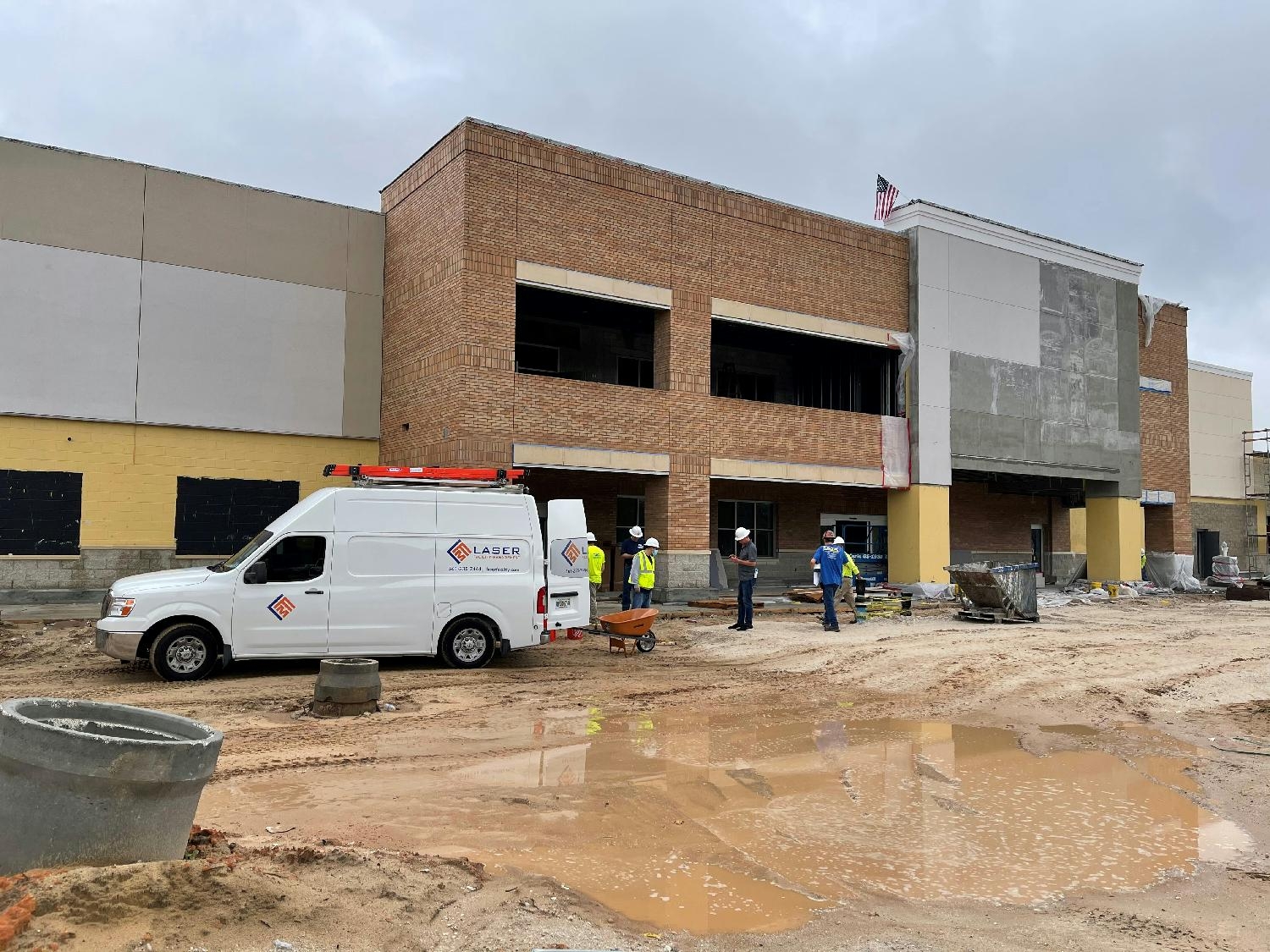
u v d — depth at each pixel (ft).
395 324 70.90
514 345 64.34
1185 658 47.06
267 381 67.67
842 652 48.52
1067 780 25.45
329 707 30.50
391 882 15.24
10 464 59.57
